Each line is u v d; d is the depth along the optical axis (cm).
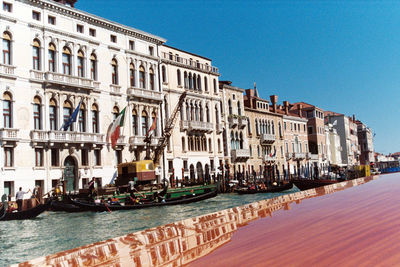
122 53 3778
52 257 107
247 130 5744
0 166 2681
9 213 2141
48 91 3048
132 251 107
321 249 96
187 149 4491
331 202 200
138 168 3177
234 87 5494
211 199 3409
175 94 4453
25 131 2867
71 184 3162
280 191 4081
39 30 3036
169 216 2267
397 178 344
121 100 3716
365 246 97
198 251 104
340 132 8950
